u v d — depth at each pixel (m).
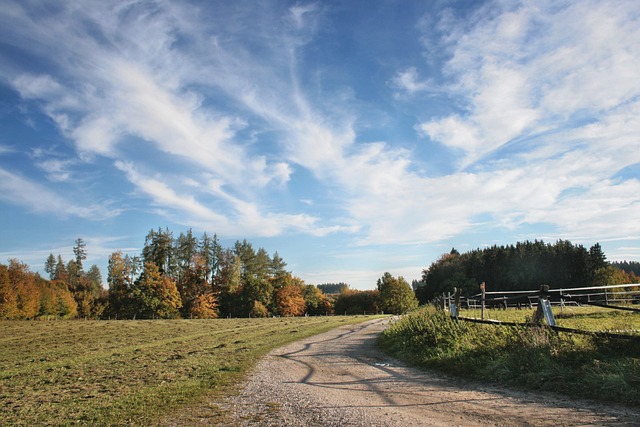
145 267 72.88
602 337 9.01
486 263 87.94
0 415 8.89
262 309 82.69
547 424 5.77
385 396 8.45
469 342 11.95
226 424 7.16
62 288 83.19
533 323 10.78
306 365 13.88
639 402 6.39
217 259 89.19
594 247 74.12
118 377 13.09
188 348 21.44
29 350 22.44
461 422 6.18
